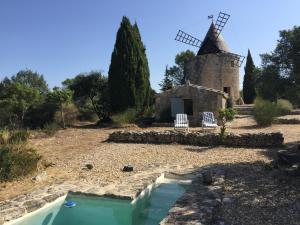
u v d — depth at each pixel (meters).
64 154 15.12
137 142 17.97
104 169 11.95
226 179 9.80
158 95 26.94
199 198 7.96
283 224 6.58
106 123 29.09
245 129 20.95
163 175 10.90
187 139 16.97
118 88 28.92
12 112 29.72
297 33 9.12
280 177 9.67
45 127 24.31
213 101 24.98
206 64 36.06
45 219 7.77
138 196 8.76
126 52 28.91
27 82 75.94
